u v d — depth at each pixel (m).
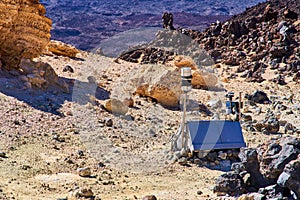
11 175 12.91
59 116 18.91
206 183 13.45
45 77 22.44
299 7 60.75
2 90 20.20
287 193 10.50
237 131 16.41
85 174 13.52
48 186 12.34
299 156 10.63
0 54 21.89
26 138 16.30
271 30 39.09
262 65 33.91
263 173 11.15
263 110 24.12
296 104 25.27
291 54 35.25
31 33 22.48
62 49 30.00
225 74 32.69
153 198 11.02
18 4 21.72
